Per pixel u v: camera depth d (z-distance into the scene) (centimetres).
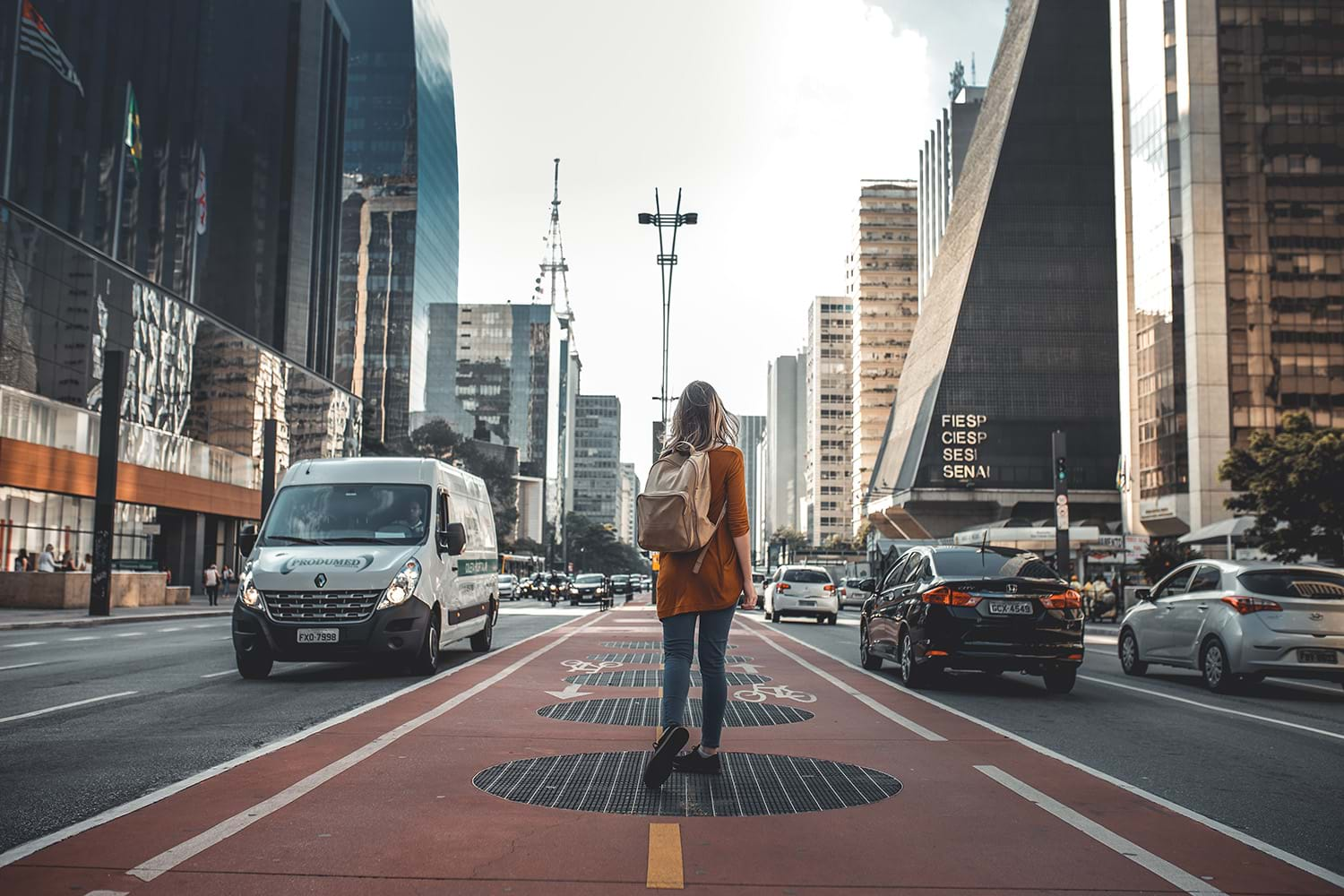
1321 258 6400
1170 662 1365
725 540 544
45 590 3023
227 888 362
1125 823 486
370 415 14738
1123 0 7388
